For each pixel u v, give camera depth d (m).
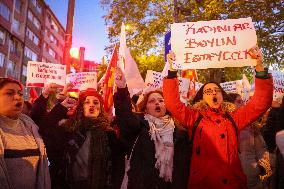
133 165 3.53
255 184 4.57
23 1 49.94
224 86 7.88
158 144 3.53
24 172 3.09
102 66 17.44
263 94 3.46
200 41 4.01
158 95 3.90
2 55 44.12
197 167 3.35
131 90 5.83
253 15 12.13
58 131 3.81
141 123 3.70
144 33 15.69
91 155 3.73
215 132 3.39
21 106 3.25
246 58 3.91
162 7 15.59
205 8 12.42
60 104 3.95
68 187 3.70
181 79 6.70
